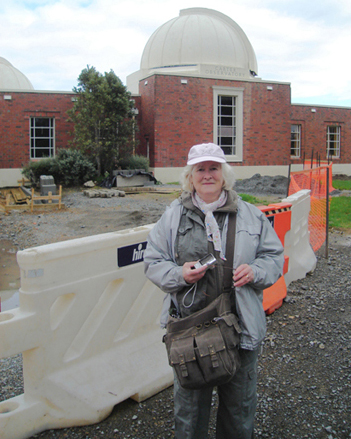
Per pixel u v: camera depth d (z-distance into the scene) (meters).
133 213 12.49
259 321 2.21
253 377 2.30
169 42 25.97
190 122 22.77
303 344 4.05
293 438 2.74
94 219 11.83
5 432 2.57
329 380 3.41
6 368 3.69
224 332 2.08
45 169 19.81
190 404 2.23
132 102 21.00
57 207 13.92
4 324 2.49
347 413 2.98
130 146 21.30
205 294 2.17
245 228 2.25
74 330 2.87
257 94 24.38
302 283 5.98
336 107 29.98
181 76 22.33
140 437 2.74
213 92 23.11
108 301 3.16
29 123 21.52
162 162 22.33
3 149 21.28
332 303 5.12
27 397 2.73
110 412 2.95
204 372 2.03
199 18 26.47
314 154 29.81
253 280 2.14
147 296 3.46
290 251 5.89
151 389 3.21
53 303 2.77
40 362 2.70
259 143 24.78
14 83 35.97
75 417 2.80
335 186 21.12
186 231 2.25
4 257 8.33
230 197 2.30
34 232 10.27
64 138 22.09
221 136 23.98
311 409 3.04
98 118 20.14
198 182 2.28
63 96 21.83
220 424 2.40
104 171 21.03
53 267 2.70
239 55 26.62
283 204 5.57
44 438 2.69
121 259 3.16
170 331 2.16
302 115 29.08
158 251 2.33
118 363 3.15
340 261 7.22
